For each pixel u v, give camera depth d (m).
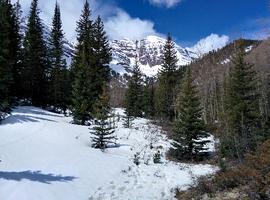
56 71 54.31
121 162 28.19
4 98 37.88
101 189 20.94
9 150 25.09
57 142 30.84
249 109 38.91
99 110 34.06
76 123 42.25
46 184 19.02
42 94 54.59
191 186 21.42
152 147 37.31
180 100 36.78
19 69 50.00
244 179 18.64
